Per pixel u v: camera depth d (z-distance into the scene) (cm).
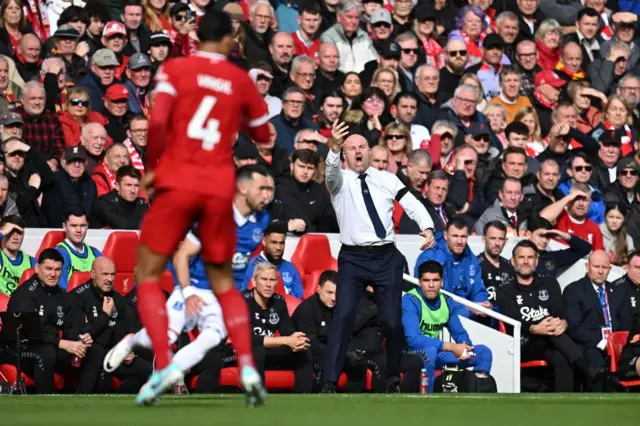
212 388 3716
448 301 4209
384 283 3578
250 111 2166
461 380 4009
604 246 5044
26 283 3750
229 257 2159
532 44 6162
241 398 2819
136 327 3834
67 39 5053
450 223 4381
